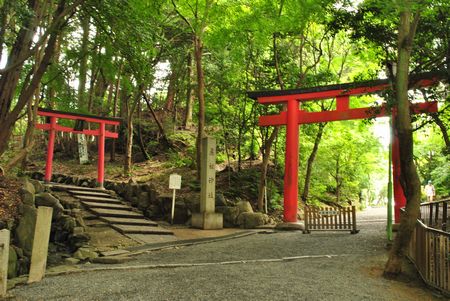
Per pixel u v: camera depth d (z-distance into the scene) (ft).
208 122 65.41
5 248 16.78
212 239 35.65
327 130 65.67
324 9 36.76
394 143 38.24
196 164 57.77
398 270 20.24
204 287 17.22
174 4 48.65
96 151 81.05
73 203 38.73
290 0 41.98
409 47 21.30
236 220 45.70
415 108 30.81
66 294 16.49
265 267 22.04
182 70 74.18
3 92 28.91
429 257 18.99
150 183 51.49
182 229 41.09
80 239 28.71
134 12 30.32
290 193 43.37
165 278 19.10
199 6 48.96
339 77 58.03
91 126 77.20
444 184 65.92
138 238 32.40
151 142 73.61
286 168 43.75
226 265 22.75
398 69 21.40
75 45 46.21
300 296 16.03
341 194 78.54
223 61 56.39
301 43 55.93
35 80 28.19
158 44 51.88
